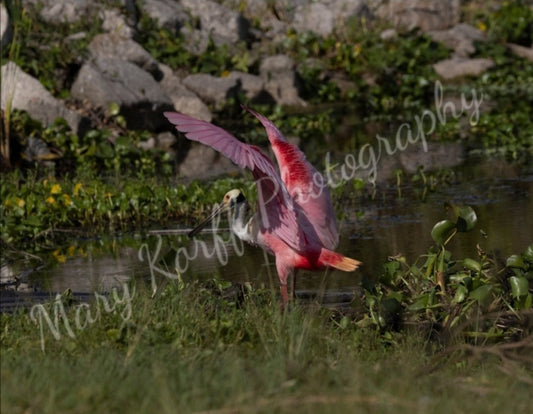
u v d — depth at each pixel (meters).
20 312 11.64
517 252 16.23
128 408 8.03
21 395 8.19
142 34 34.06
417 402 8.27
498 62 38.38
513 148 26.33
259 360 9.62
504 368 9.65
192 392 8.23
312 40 37.09
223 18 36.84
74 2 33.28
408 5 40.88
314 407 8.13
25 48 29.59
